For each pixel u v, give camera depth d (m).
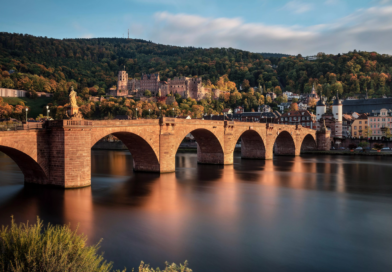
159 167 78.69
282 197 57.22
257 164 106.50
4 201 49.03
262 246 34.12
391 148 165.38
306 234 37.91
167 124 78.06
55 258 17.73
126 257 30.86
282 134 137.38
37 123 53.28
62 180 54.66
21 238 18.53
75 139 54.56
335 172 89.69
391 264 30.31
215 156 102.81
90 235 36.34
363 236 37.44
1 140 46.97
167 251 32.44
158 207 48.88
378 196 58.59
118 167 95.75
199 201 53.22
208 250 32.88
